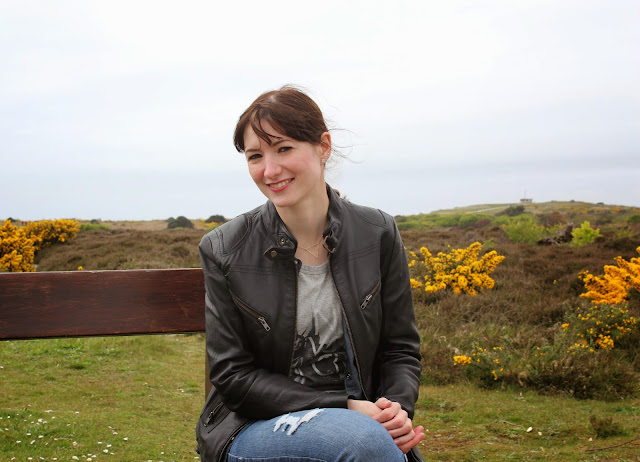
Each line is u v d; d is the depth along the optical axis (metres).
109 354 6.83
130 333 2.56
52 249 24.30
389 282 2.08
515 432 4.26
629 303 7.95
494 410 4.82
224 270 1.93
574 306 8.27
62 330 2.49
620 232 19.41
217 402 1.95
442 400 5.17
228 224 2.02
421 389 5.62
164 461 3.53
